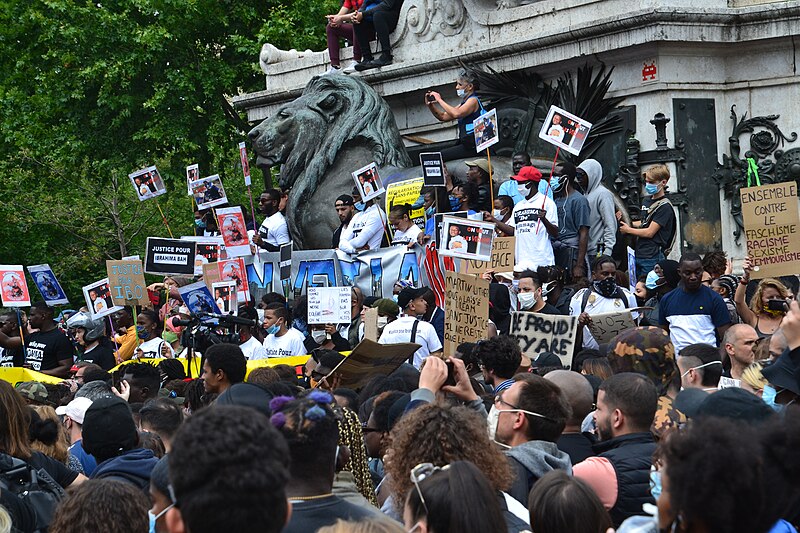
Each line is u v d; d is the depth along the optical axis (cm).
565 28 1838
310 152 2084
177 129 3145
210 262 1873
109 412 748
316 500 507
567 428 733
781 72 1772
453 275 1121
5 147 3544
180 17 3159
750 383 837
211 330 1484
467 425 552
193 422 373
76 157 3244
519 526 553
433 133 2169
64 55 3162
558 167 1652
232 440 368
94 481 580
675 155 1762
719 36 1769
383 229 1806
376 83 2198
